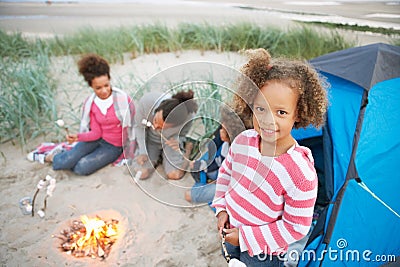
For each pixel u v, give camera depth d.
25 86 3.17
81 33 4.37
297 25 4.42
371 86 2.06
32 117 3.04
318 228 1.81
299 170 1.28
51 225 2.11
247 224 1.40
